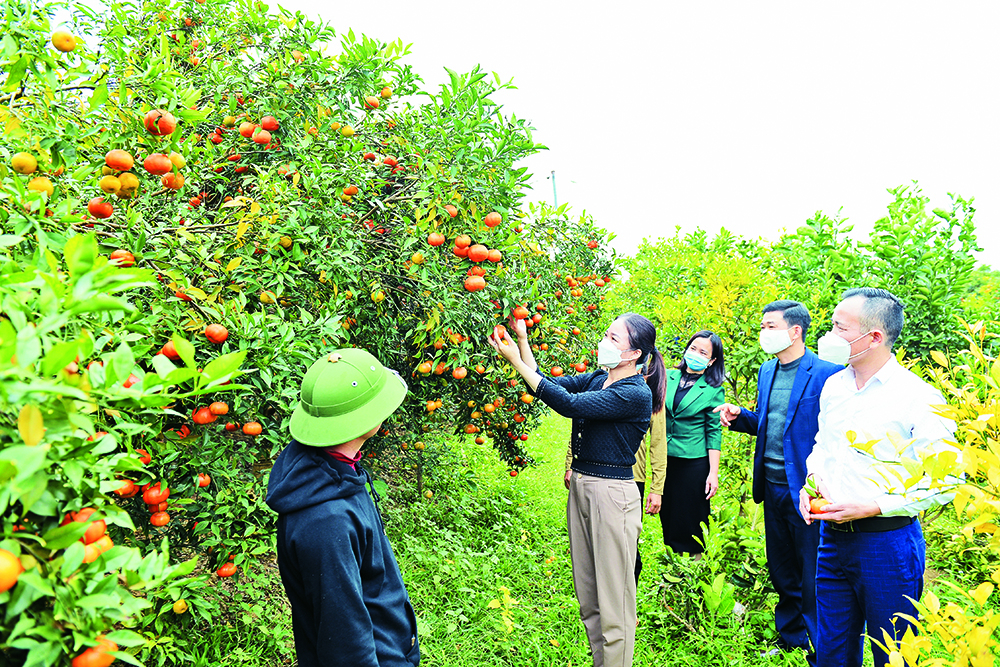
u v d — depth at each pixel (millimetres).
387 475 5031
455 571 3604
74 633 791
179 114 1939
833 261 5922
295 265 2688
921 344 5176
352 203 3293
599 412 2543
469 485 5227
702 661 2992
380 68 3625
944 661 1188
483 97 3203
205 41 3574
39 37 1721
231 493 2441
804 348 3055
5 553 739
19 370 716
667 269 8617
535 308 3502
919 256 5293
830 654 2377
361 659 1374
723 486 5363
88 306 784
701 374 3922
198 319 2059
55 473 846
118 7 3119
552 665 2910
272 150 3217
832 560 2340
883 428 2113
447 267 2887
